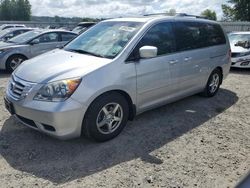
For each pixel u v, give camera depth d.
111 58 4.28
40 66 4.20
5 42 10.26
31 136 4.35
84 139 4.30
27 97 3.84
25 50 9.63
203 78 6.10
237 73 10.13
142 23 4.85
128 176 3.47
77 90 3.77
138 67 4.45
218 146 4.30
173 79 5.17
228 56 6.86
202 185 3.36
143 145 4.22
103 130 4.20
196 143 4.37
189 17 5.81
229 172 3.64
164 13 5.82
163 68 4.88
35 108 3.75
